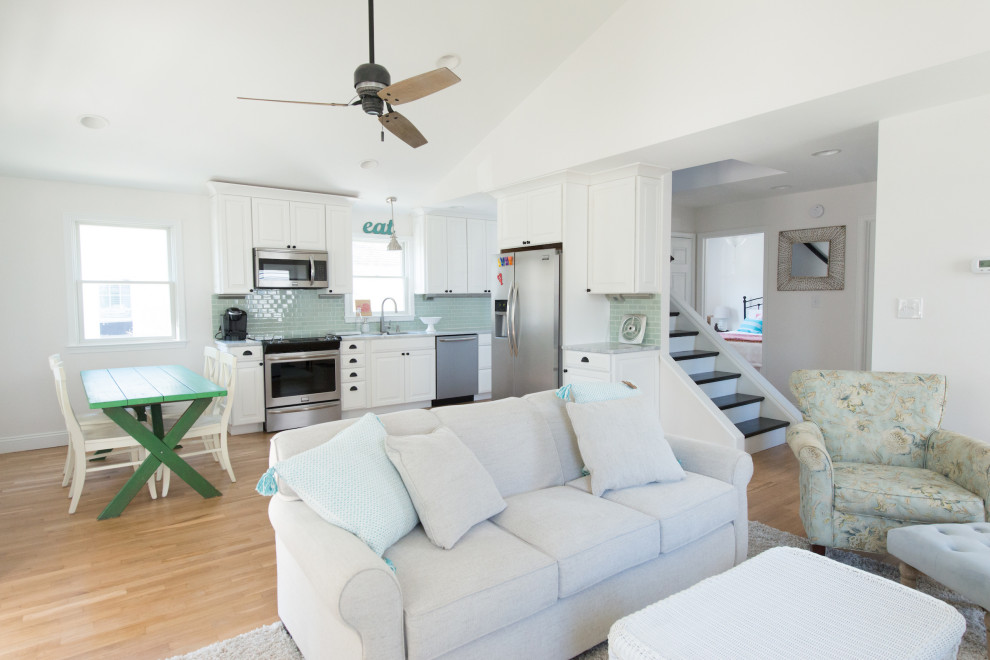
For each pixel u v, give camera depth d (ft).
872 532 7.86
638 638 4.46
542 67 13.56
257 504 11.17
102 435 11.20
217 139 13.70
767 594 5.10
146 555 8.96
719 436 13.35
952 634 4.53
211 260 17.28
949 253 9.35
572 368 14.62
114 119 12.29
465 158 16.85
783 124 10.34
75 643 6.67
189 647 6.61
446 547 5.87
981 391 9.11
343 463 6.03
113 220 15.87
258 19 10.07
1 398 14.66
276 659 6.30
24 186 14.74
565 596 5.85
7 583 8.07
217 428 12.26
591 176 14.64
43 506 11.02
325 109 13.03
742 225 19.54
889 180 9.95
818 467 8.02
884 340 10.18
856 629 4.55
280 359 16.52
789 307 18.16
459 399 21.08
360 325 20.07
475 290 21.68
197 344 17.19
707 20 10.54
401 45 11.48
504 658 5.46
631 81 12.03
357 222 20.03
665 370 14.55
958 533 6.59
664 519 6.75
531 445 8.00
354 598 4.50
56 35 9.66
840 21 8.70
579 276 15.01
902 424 9.00
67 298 15.34
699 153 12.41
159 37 10.09
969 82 8.31
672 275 20.47
